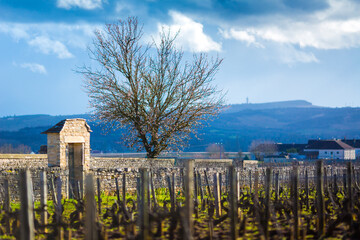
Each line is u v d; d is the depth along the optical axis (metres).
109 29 37.84
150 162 38.16
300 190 26.05
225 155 114.56
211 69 39.00
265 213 14.68
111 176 25.39
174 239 12.49
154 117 37.75
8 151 165.50
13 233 13.78
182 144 39.25
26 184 10.45
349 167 17.70
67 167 25.83
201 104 38.66
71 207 19.27
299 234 13.83
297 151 144.62
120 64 37.81
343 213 14.78
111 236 13.26
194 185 22.69
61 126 25.59
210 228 13.20
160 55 38.56
